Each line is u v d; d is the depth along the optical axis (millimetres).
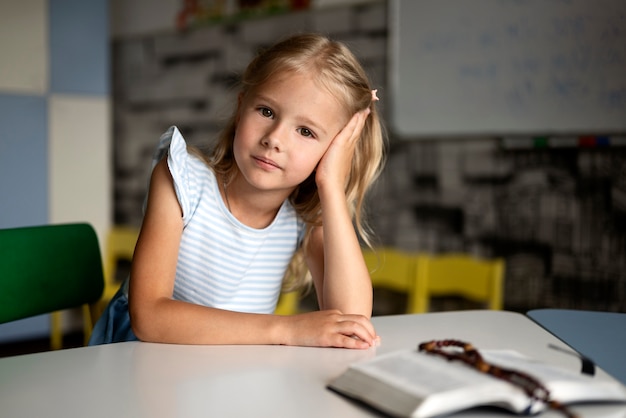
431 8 2459
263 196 1076
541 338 930
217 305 1111
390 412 592
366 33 2658
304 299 2873
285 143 958
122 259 3475
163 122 3498
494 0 2305
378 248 2701
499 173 2367
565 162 2217
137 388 690
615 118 2074
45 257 1230
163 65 3475
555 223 2250
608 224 2135
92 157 3123
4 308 1159
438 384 603
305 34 1048
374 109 1146
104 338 1146
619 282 2115
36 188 2955
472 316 1064
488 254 2416
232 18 3131
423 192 2576
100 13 3115
